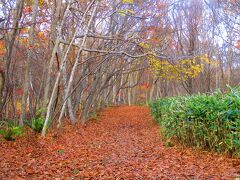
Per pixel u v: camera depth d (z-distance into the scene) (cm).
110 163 768
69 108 1889
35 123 1312
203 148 848
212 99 817
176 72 1741
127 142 1169
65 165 752
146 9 1938
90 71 1836
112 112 3122
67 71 1958
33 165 757
